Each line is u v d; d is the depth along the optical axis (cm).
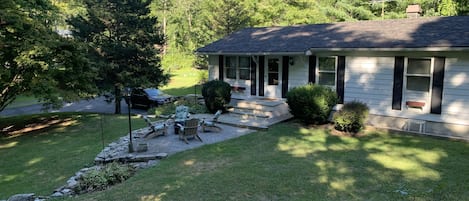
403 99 1102
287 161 802
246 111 1390
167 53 4844
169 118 1491
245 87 1548
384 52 1117
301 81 1351
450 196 589
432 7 2812
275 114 1332
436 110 1040
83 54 1603
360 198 584
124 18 2042
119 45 2016
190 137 1067
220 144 978
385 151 888
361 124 1065
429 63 1039
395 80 1108
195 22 4788
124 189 651
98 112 2127
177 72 4312
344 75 1226
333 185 646
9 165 952
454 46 928
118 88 2036
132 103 2256
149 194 616
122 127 1409
